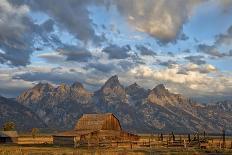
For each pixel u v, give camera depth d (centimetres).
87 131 11381
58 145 10400
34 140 15400
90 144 9269
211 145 8775
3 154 5912
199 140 9056
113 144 9469
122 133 11562
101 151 6825
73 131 11712
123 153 6291
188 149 7731
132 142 9650
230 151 7325
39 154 6078
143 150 7362
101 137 11212
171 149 7744
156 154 6381
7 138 13788
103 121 11600
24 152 6456
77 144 9306
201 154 6650
